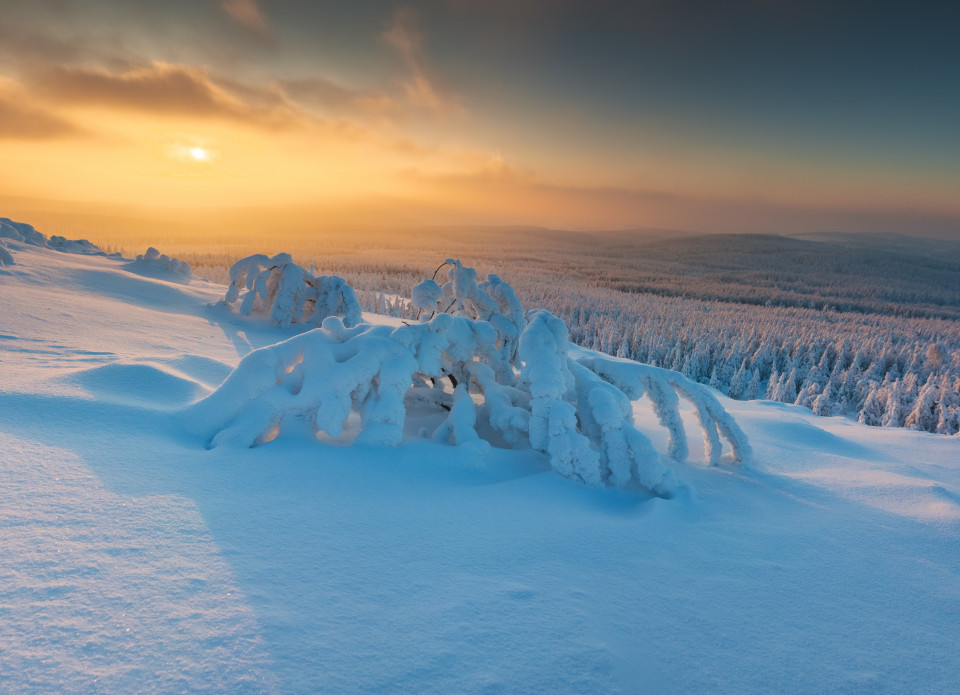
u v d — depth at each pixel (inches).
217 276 2124.8
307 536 110.9
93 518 106.7
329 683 66.6
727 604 103.0
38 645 67.8
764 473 213.5
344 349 207.3
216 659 68.9
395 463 168.9
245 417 178.7
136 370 221.0
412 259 7539.4
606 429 185.6
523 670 72.8
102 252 818.8
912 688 81.4
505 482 167.3
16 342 294.0
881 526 157.8
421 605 87.7
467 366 254.2
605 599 98.2
